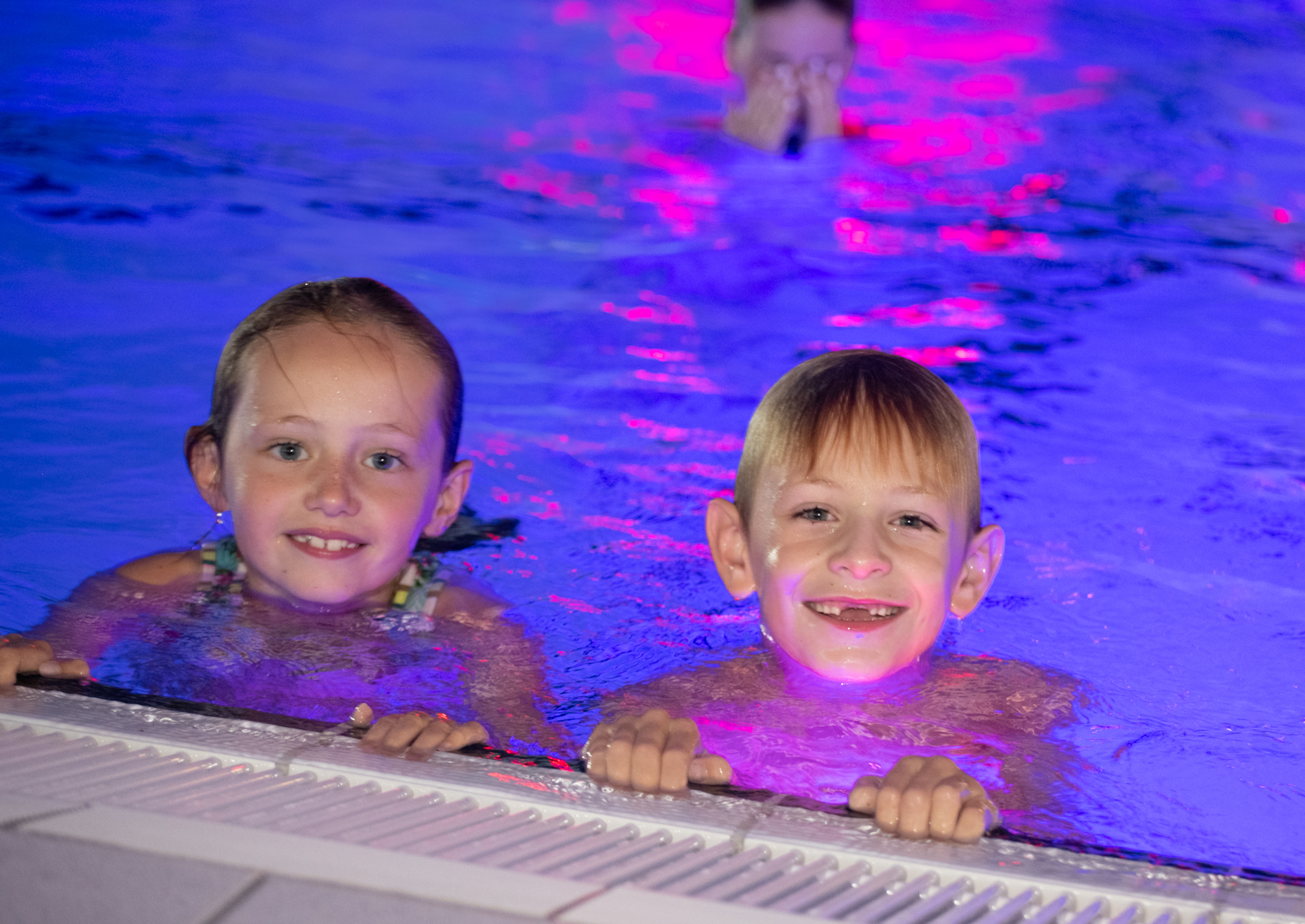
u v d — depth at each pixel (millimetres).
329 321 2467
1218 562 2777
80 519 2812
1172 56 8133
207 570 2580
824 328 4211
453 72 7488
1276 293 4574
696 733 1700
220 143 5848
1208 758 1954
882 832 1471
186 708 1745
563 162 5957
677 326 4211
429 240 4871
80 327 3887
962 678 2234
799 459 2186
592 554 2781
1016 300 4473
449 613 2496
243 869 1233
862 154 6125
